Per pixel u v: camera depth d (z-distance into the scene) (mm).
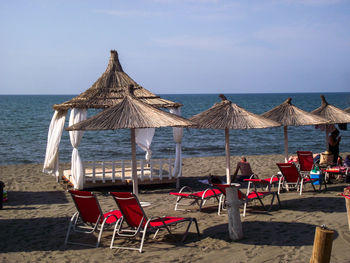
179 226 7641
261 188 11469
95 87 12508
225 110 9773
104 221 6598
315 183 11453
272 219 7848
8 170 16688
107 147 27938
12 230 7766
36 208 9727
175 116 8438
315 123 11250
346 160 11820
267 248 6203
